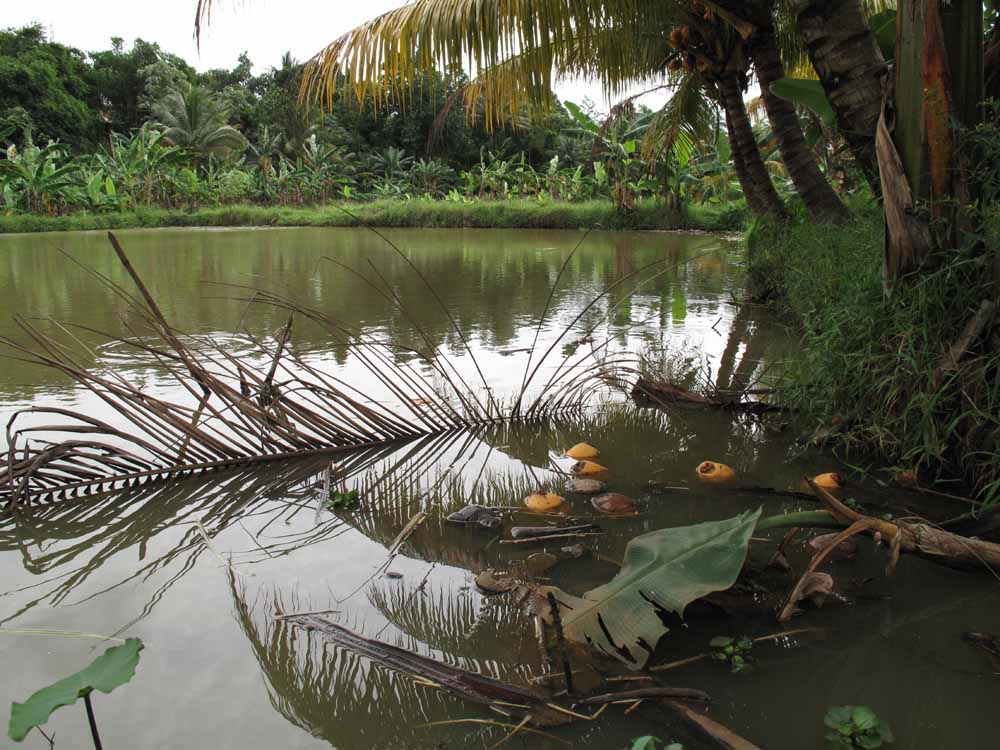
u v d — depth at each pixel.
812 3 3.81
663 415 4.12
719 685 1.77
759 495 2.97
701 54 8.03
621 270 11.95
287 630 2.01
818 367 3.66
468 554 2.48
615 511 2.82
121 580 2.30
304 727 1.62
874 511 2.78
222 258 13.92
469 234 24.62
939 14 2.95
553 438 3.76
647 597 1.96
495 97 6.40
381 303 7.97
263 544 2.57
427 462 3.43
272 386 3.49
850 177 9.43
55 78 42.28
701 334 6.33
